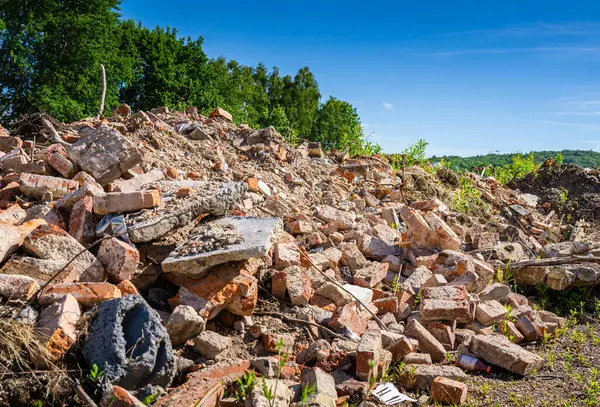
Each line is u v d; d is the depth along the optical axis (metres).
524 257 7.87
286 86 59.09
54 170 5.98
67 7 22.81
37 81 21.88
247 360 3.87
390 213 8.57
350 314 4.84
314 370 3.78
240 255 4.18
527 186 16.02
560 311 6.52
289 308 4.93
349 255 6.41
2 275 3.63
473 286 6.10
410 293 5.90
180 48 33.06
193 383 3.44
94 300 3.70
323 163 11.28
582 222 12.07
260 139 10.47
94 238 4.55
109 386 3.17
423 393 4.18
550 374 4.60
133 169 6.66
